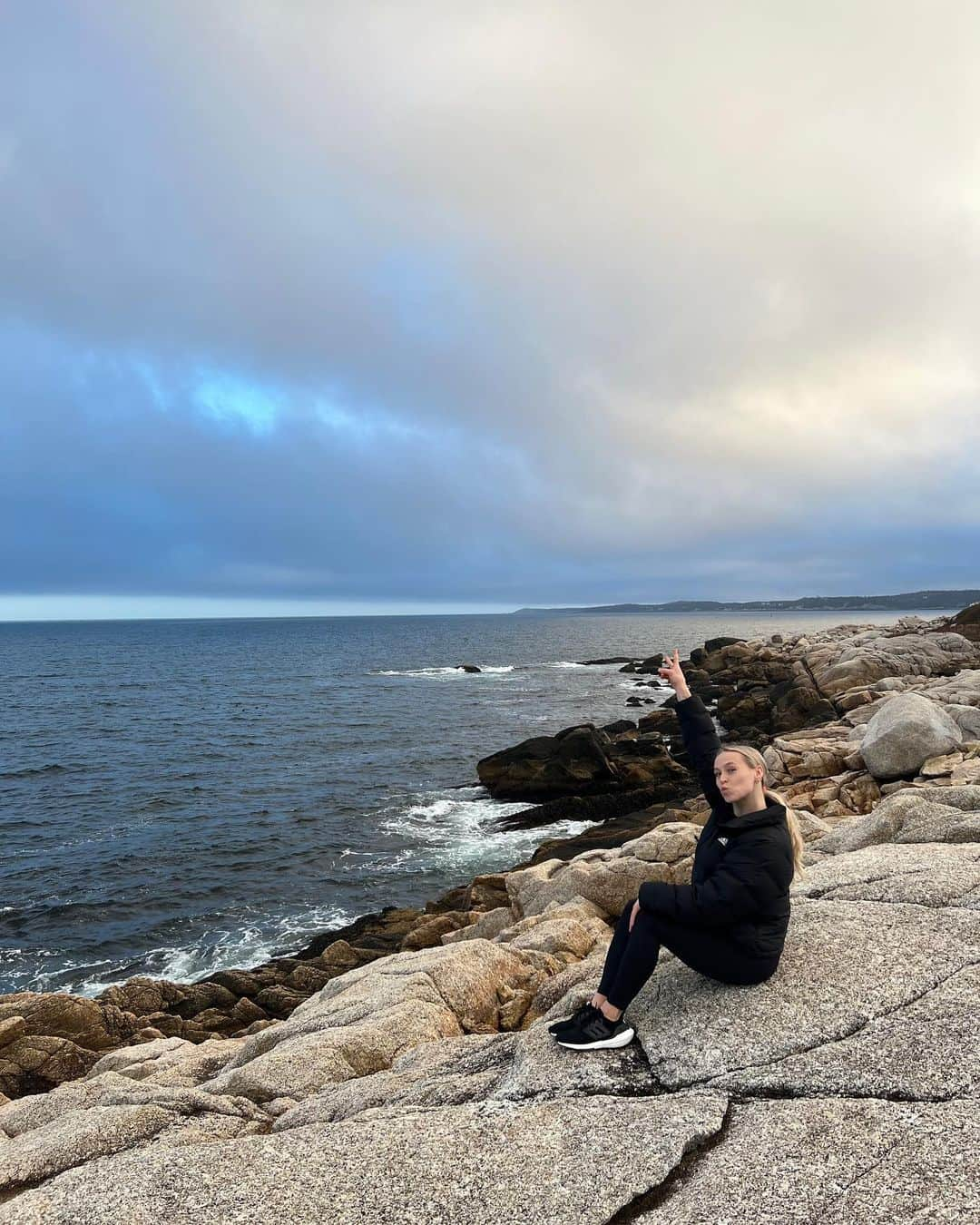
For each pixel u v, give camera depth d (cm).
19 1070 1109
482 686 6950
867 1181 317
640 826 2097
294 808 2839
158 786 3194
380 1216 333
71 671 9112
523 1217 324
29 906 1991
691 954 455
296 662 10319
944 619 5844
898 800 939
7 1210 369
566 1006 559
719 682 5262
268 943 1791
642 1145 359
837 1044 416
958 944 495
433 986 805
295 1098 594
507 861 2234
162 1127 524
